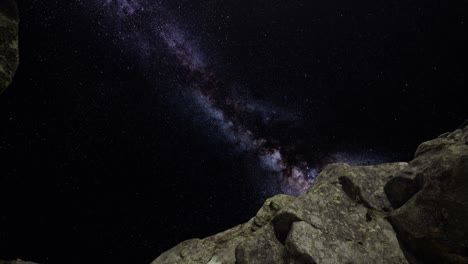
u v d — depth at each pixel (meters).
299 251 2.47
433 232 2.28
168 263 3.26
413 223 2.43
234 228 3.62
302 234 2.56
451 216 2.18
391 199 2.88
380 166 3.23
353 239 2.62
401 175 2.77
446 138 2.90
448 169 2.20
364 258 2.48
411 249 2.48
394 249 2.51
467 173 2.11
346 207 2.89
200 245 3.35
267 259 2.63
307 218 2.71
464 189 2.12
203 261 3.10
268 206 3.50
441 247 2.26
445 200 2.21
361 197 2.92
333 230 2.66
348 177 3.07
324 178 3.72
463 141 2.54
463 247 2.15
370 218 2.78
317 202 2.88
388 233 2.61
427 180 2.37
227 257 3.03
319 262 2.41
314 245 2.51
